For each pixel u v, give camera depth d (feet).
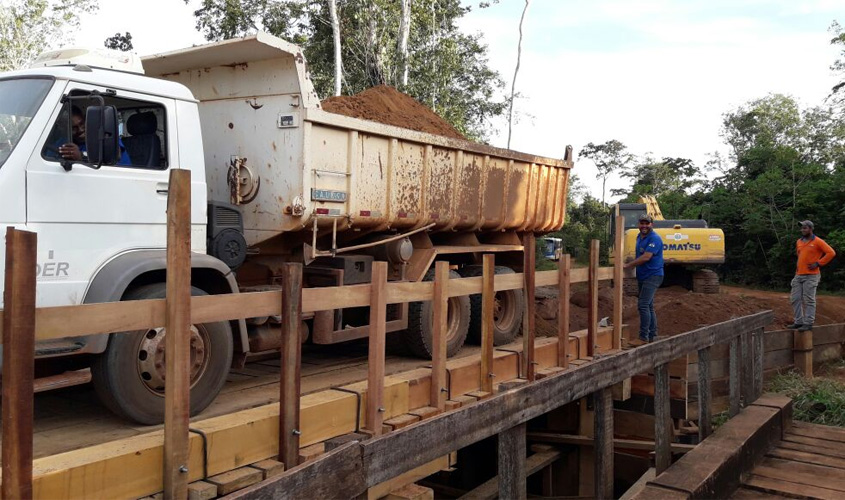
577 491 27.63
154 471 12.05
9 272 9.46
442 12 91.91
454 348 23.53
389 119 25.84
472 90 97.55
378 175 21.06
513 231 28.84
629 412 27.84
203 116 20.43
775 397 24.44
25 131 13.98
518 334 30.07
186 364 11.84
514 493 12.39
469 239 26.50
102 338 13.57
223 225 18.21
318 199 18.95
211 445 12.99
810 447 21.71
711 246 59.82
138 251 15.51
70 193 14.43
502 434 12.50
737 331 23.29
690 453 17.99
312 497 8.31
